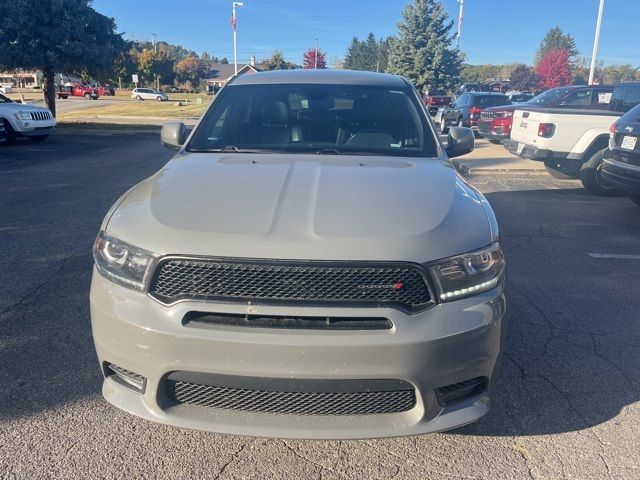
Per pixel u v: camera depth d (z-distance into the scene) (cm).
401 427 231
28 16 1811
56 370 334
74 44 1886
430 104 3166
